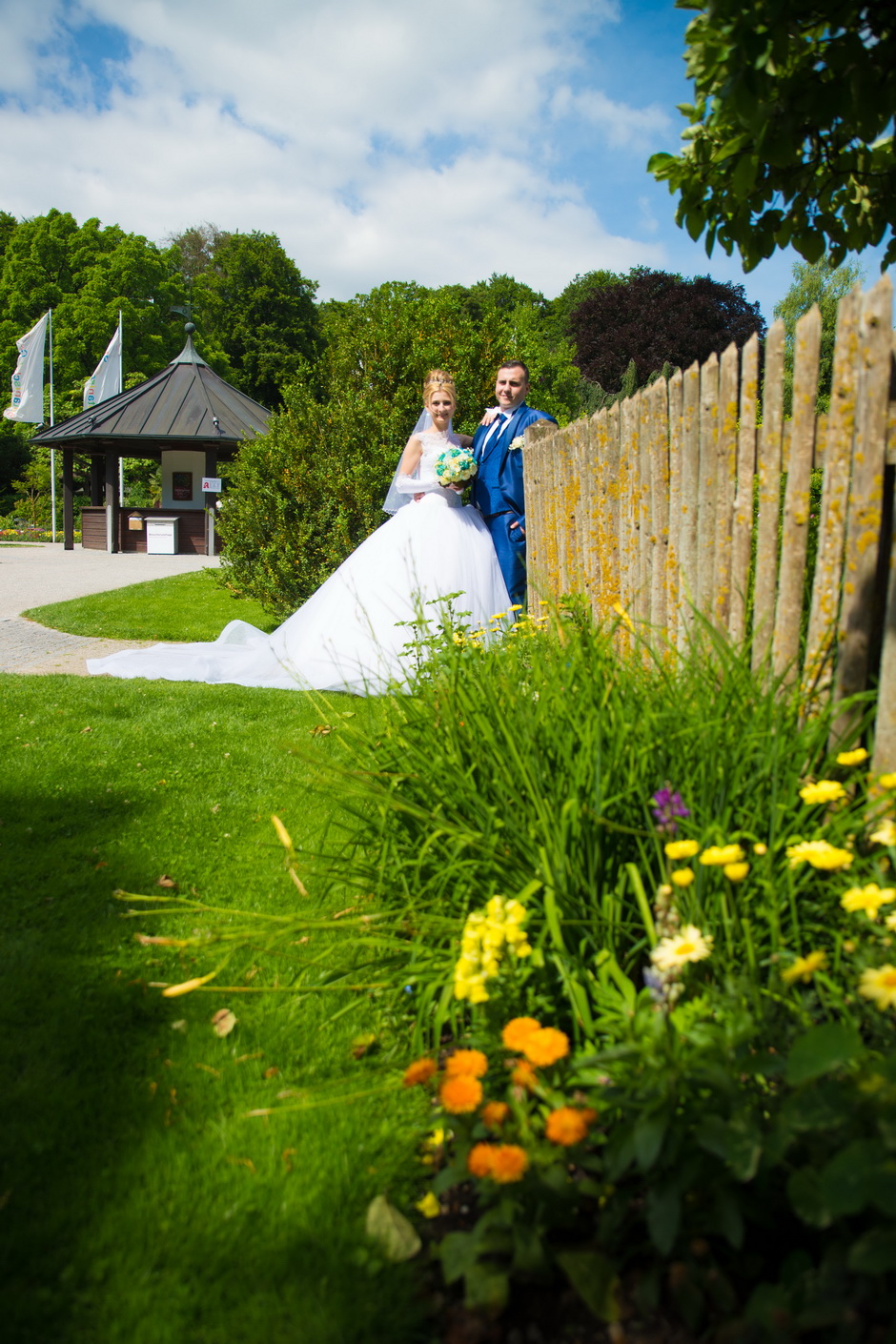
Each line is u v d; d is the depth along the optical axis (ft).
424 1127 5.47
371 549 18.57
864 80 6.81
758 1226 4.20
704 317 114.62
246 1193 4.98
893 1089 3.50
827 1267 3.54
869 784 5.97
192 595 37.68
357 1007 6.90
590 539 12.92
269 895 8.88
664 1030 4.30
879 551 6.53
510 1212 4.12
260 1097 5.85
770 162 7.64
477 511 19.13
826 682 6.87
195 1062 6.23
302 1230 4.73
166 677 20.31
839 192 10.09
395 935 6.72
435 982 6.08
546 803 6.06
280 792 12.09
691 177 9.63
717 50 7.06
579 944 5.72
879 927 4.87
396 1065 6.15
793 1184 3.65
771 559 7.77
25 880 9.21
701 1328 3.90
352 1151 5.34
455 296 27.94
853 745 6.35
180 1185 5.03
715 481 8.70
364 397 27.14
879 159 9.70
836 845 5.49
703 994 4.81
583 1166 4.27
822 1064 3.59
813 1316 3.42
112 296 121.70
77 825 10.80
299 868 9.05
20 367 79.51
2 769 12.81
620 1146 4.07
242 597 30.53
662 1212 3.80
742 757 5.89
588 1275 4.00
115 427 66.18
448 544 17.80
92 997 7.05
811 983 5.44
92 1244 4.60
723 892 5.31
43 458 128.88
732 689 6.45
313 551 27.78
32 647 26.05
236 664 20.42
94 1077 6.02
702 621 8.13
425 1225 4.78
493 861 6.06
